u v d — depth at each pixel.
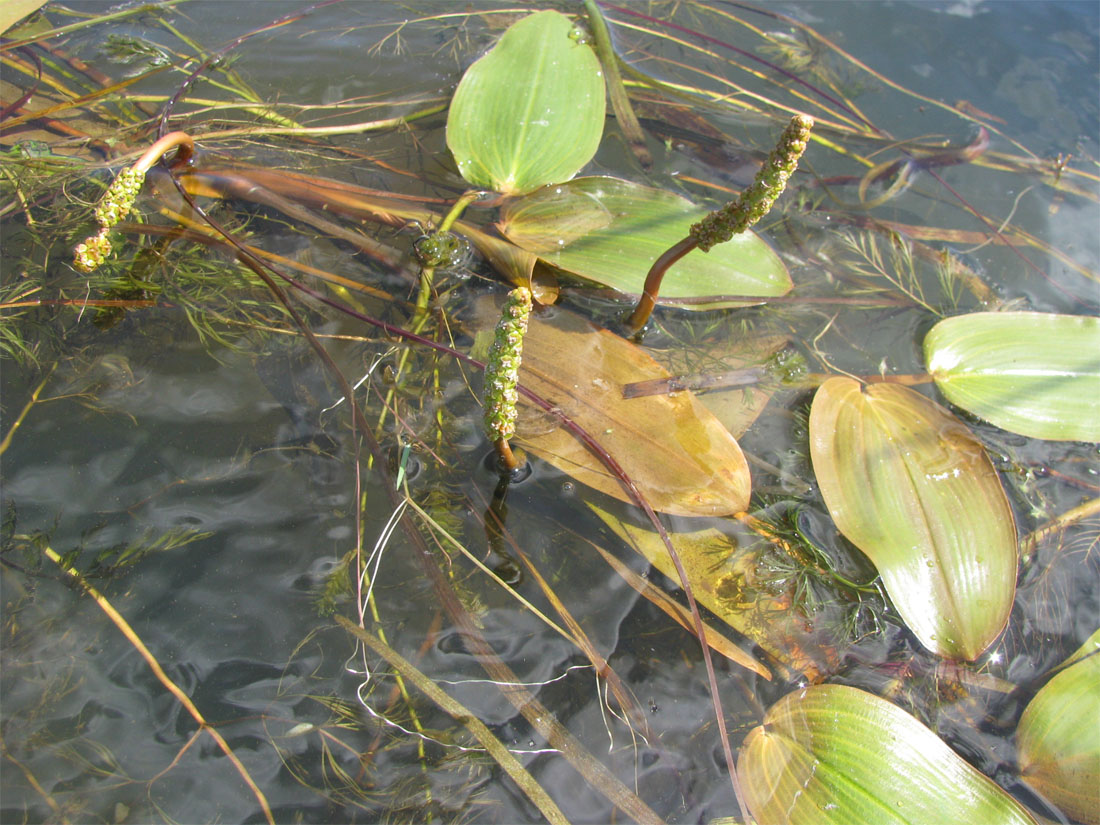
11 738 0.27
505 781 0.27
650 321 0.35
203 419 0.31
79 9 0.42
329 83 0.41
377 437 0.31
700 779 0.27
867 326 0.36
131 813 0.26
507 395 0.28
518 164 0.37
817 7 0.47
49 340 0.32
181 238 0.35
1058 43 0.45
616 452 0.31
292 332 0.33
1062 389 0.34
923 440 0.32
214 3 0.43
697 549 0.30
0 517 0.29
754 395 0.33
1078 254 0.38
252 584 0.29
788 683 0.29
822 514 0.31
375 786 0.27
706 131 0.41
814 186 0.40
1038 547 0.32
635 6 0.46
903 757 0.27
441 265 0.35
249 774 0.27
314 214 0.36
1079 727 0.28
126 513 0.29
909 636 0.30
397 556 0.29
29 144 0.37
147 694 0.27
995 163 0.41
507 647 0.28
